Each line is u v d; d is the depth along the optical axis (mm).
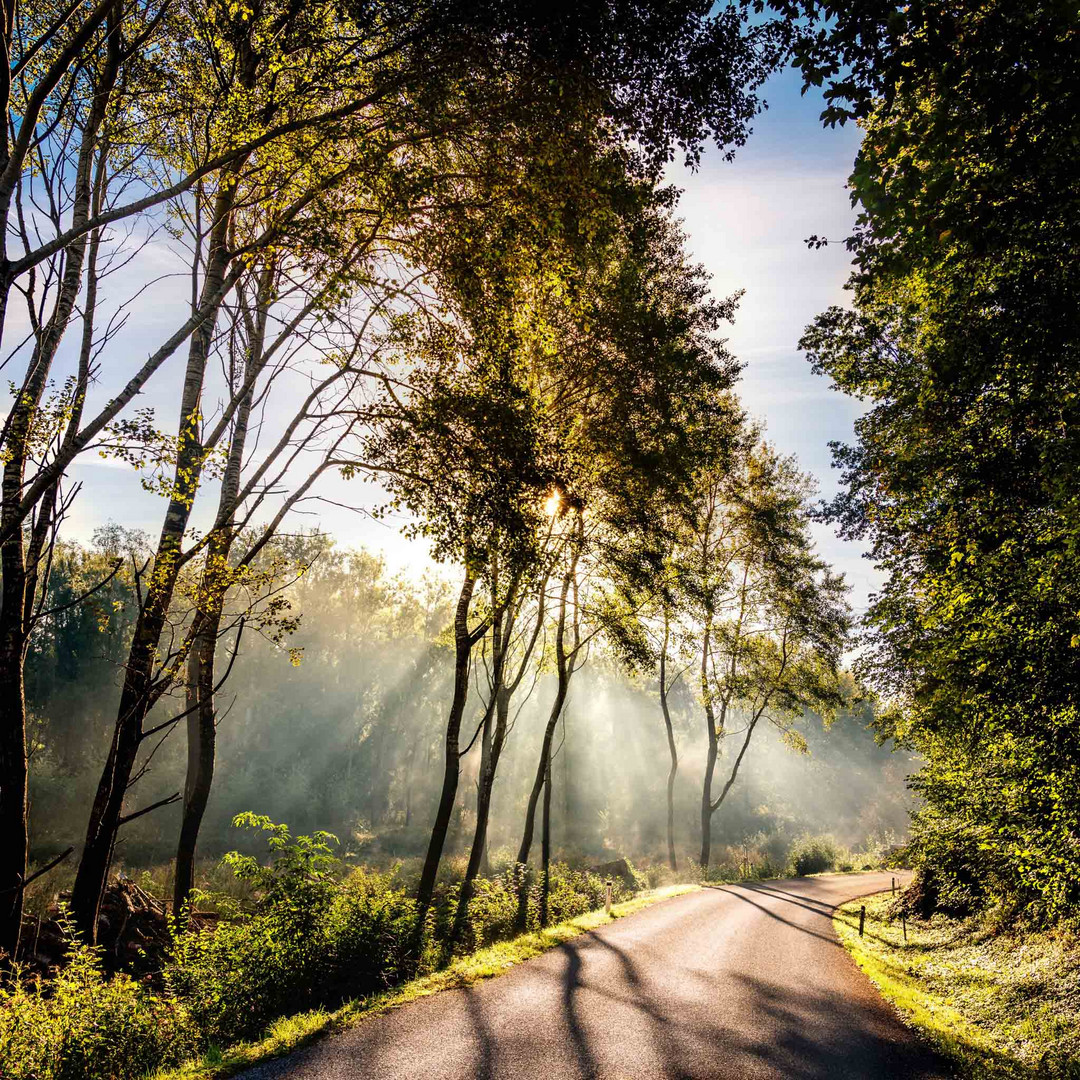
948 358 8391
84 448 7930
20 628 9070
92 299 10539
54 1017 6441
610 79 8180
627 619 21875
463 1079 5992
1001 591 9500
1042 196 6055
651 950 13023
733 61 8062
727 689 34781
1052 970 11477
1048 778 9141
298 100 8430
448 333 10930
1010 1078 7703
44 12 9312
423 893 15578
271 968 8602
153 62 9922
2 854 8719
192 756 13211
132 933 11211
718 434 20938
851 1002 10578
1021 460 8977
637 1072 6566
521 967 10672
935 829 14102
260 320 13734
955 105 6191
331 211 9383
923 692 10844
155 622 10133
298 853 10031
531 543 11578
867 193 6566
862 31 5867
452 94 8469
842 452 17266
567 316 14242
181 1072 6000
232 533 11227
